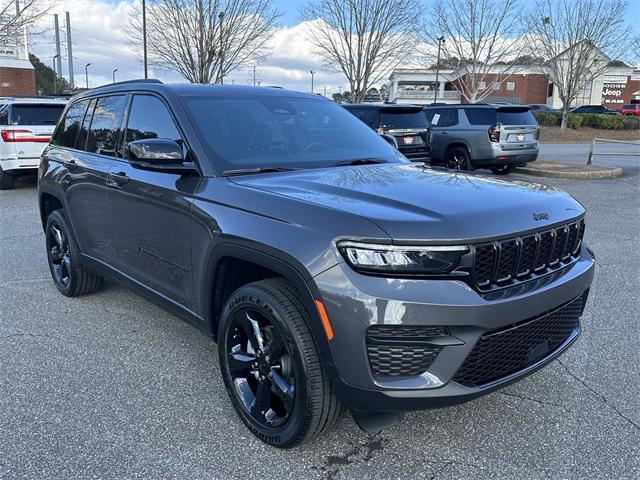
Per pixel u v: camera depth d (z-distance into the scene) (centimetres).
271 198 285
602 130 3509
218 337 317
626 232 805
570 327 310
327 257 248
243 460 283
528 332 271
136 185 375
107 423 315
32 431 306
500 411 328
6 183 1195
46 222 553
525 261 270
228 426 313
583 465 279
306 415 266
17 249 707
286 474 272
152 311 490
